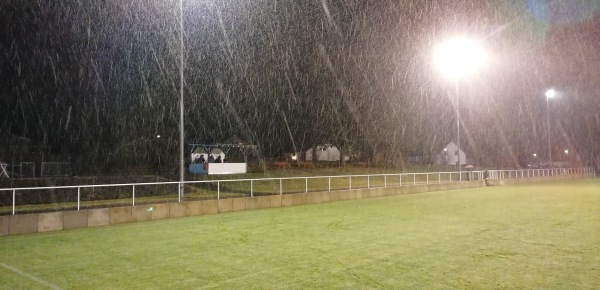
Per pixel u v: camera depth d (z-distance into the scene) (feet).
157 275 24.66
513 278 23.43
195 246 32.60
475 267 25.80
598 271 24.72
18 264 27.37
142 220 46.55
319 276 24.11
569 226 41.39
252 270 25.52
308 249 31.27
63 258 28.96
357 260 27.78
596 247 31.40
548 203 63.87
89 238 36.27
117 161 122.83
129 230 40.32
